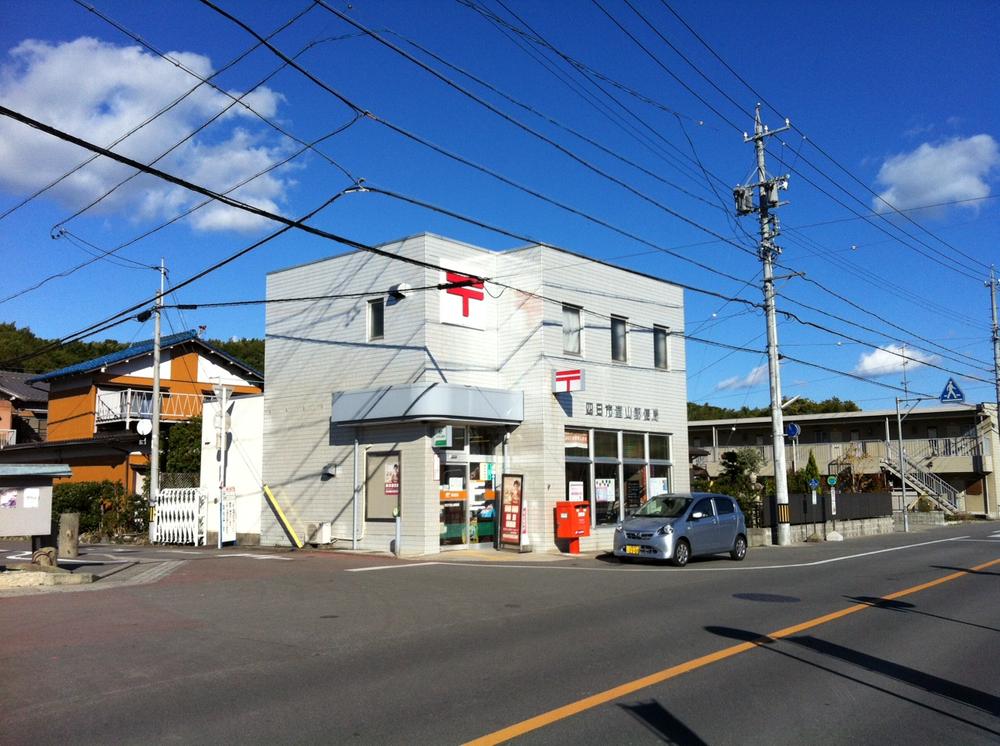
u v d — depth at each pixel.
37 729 5.89
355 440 20.48
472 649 8.70
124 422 34.06
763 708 6.52
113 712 6.32
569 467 21.19
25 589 13.20
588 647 8.80
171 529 23.92
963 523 44.28
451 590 13.37
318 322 21.91
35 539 16.31
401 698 6.75
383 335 20.41
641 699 6.74
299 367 22.20
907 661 8.25
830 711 6.47
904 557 20.38
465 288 20.67
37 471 14.82
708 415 78.69
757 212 25.98
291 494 21.84
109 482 28.97
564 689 7.04
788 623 10.32
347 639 9.25
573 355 21.56
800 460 53.81
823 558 20.16
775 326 26.20
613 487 22.53
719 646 8.87
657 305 24.70
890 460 48.41
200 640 9.16
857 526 34.69
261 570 15.99
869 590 13.61
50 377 36.62
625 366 23.19
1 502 14.54
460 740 5.67
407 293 19.97
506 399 20.39
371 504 20.06
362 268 21.06
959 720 6.27
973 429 49.44
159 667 7.84
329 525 20.75
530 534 20.31
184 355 38.12
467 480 20.25
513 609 11.44
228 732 5.84
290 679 7.39
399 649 8.72
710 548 18.73
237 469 23.50
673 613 11.10
